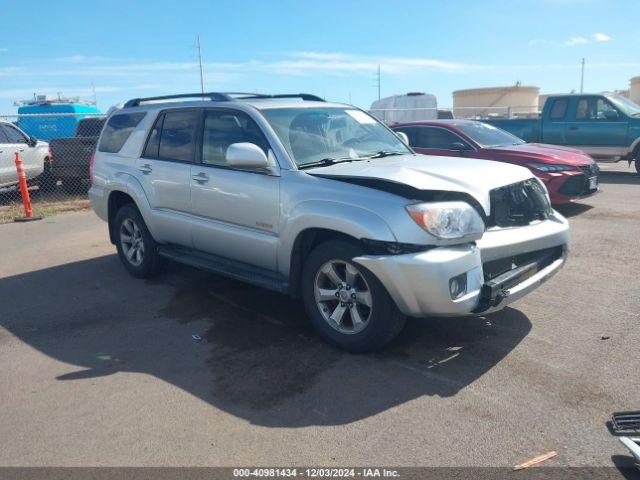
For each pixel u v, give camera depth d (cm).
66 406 366
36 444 325
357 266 399
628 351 414
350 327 429
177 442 322
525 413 338
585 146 1393
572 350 419
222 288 595
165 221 568
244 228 486
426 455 303
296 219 432
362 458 303
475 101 3594
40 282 641
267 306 538
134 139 615
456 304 376
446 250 379
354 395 367
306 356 426
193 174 529
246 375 400
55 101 2034
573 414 335
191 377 400
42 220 1042
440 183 401
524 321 476
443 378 384
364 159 492
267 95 578
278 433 328
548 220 476
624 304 507
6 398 379
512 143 984
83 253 772
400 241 377
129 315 527
